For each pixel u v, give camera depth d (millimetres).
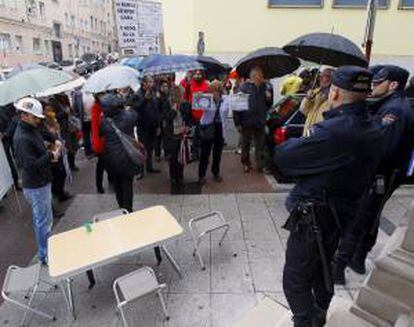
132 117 4828
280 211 5340
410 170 3285
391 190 3393
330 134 2115
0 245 4754
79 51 49875
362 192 2393
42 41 37219
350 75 2088
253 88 6465
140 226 3723
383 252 2859
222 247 4434
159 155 7750
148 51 6758
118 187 5000
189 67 5859
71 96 7781
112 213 4277
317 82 5398
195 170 7137
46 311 3521
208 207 5516
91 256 3254
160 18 6762
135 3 6441
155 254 4234
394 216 5059
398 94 3223
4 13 28859
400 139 3141
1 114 5938
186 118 6070
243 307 3463
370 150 2168
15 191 5879
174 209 5477
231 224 4977
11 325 3391
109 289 3797
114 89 4996
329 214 2252
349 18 9992
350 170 2172
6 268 4258
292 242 2357
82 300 3654
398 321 2490
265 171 6953
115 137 4625
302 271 2352
